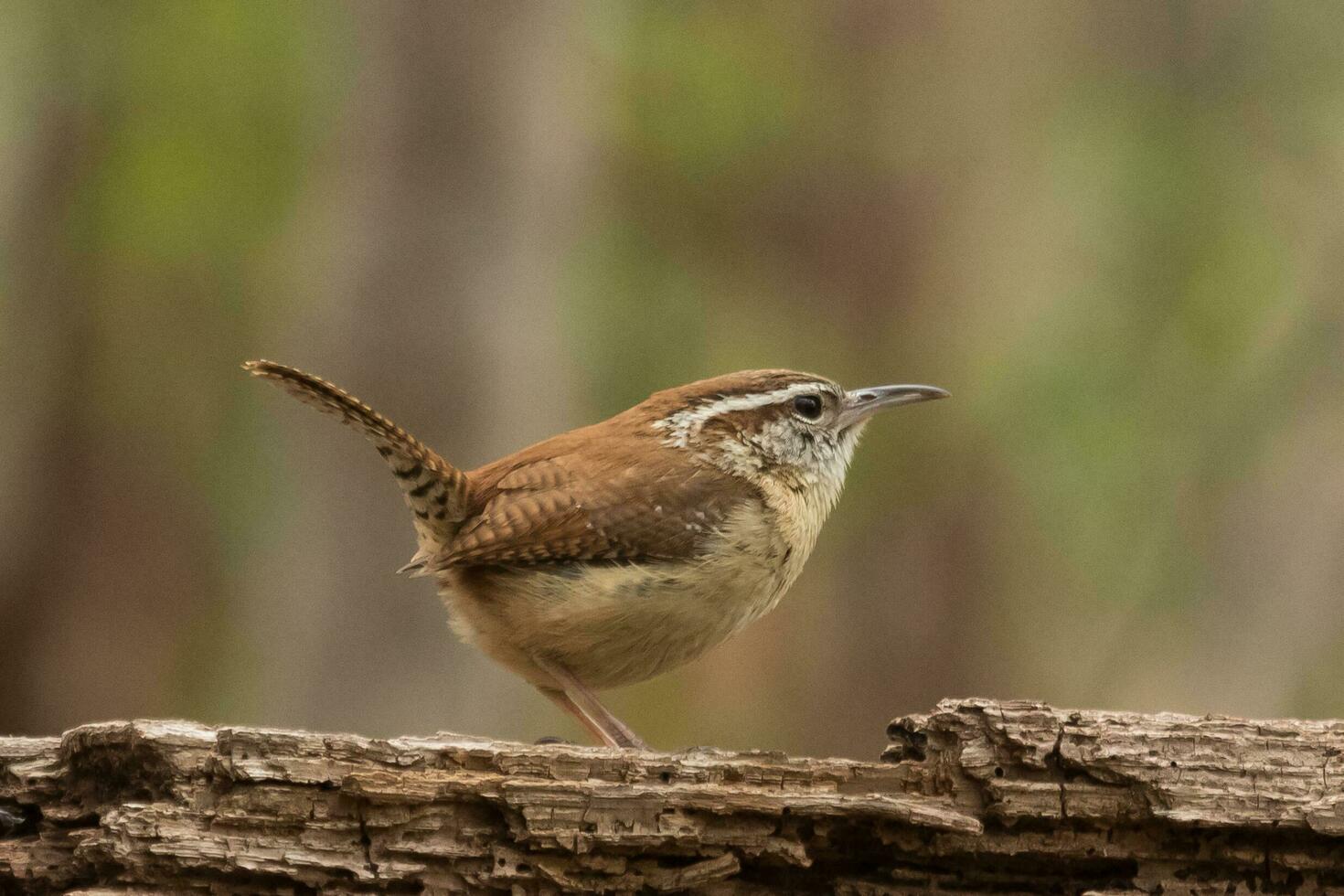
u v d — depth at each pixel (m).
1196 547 16.81
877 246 18.75
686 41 17.38
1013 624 17.53
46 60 17.30
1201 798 5.39
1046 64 18.95
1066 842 5.50
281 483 17.59
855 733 17.55
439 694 14.37
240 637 18.36
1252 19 17.91
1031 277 18.59
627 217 18.34
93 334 18.52
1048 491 17.38
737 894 5.47
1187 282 17.44
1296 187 17.47
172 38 17.22
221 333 18.77
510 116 15.11
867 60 18.72
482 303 14.92
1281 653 16.38
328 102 16.62
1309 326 16.81
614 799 5.31
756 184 18.59
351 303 14.95
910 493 17.81
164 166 17.16
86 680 18.41
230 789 5.24
